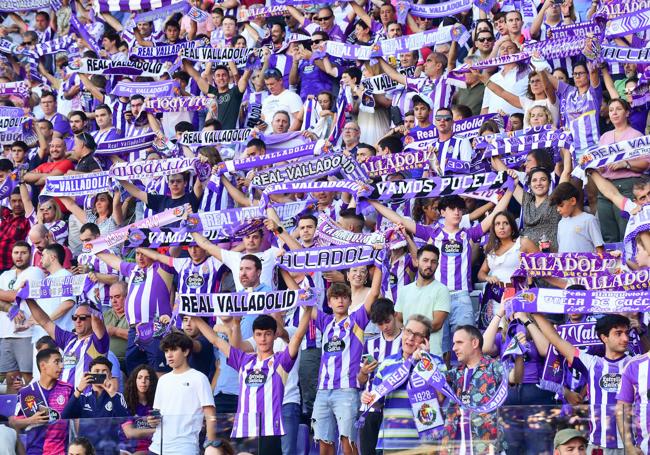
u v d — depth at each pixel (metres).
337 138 43.69
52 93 51.19
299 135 42.06
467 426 25.67
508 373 29.02
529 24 47.66
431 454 26.19
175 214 35.53
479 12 47.53
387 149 39.28
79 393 30.59
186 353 29.70
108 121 47.25
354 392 29.89
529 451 24.97
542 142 36.59
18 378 37.00
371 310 30.12
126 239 35.72
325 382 30.12
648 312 28.19
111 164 45.75
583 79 39.22
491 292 32.66
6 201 45.28
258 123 44.53
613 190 32.69
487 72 42.91
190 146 42.84
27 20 63.03
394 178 38.53
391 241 34.25
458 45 46.72
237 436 26.19
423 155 36.91
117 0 53.66
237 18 54.44
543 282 30.94
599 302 27.69
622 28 39.53
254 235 34.88
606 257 28.89
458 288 33.28
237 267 34.88
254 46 50.66
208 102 45.25
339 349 30.11
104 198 41.88
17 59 57.56
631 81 40.22
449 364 31.86
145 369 30.70
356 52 44.75
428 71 43.81
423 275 31.88
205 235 35.59
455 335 27.05
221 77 47.50
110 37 55.12
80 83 52.78
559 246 33.91
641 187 32.12
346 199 38.34
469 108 41.50
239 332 31.27
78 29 54.78
